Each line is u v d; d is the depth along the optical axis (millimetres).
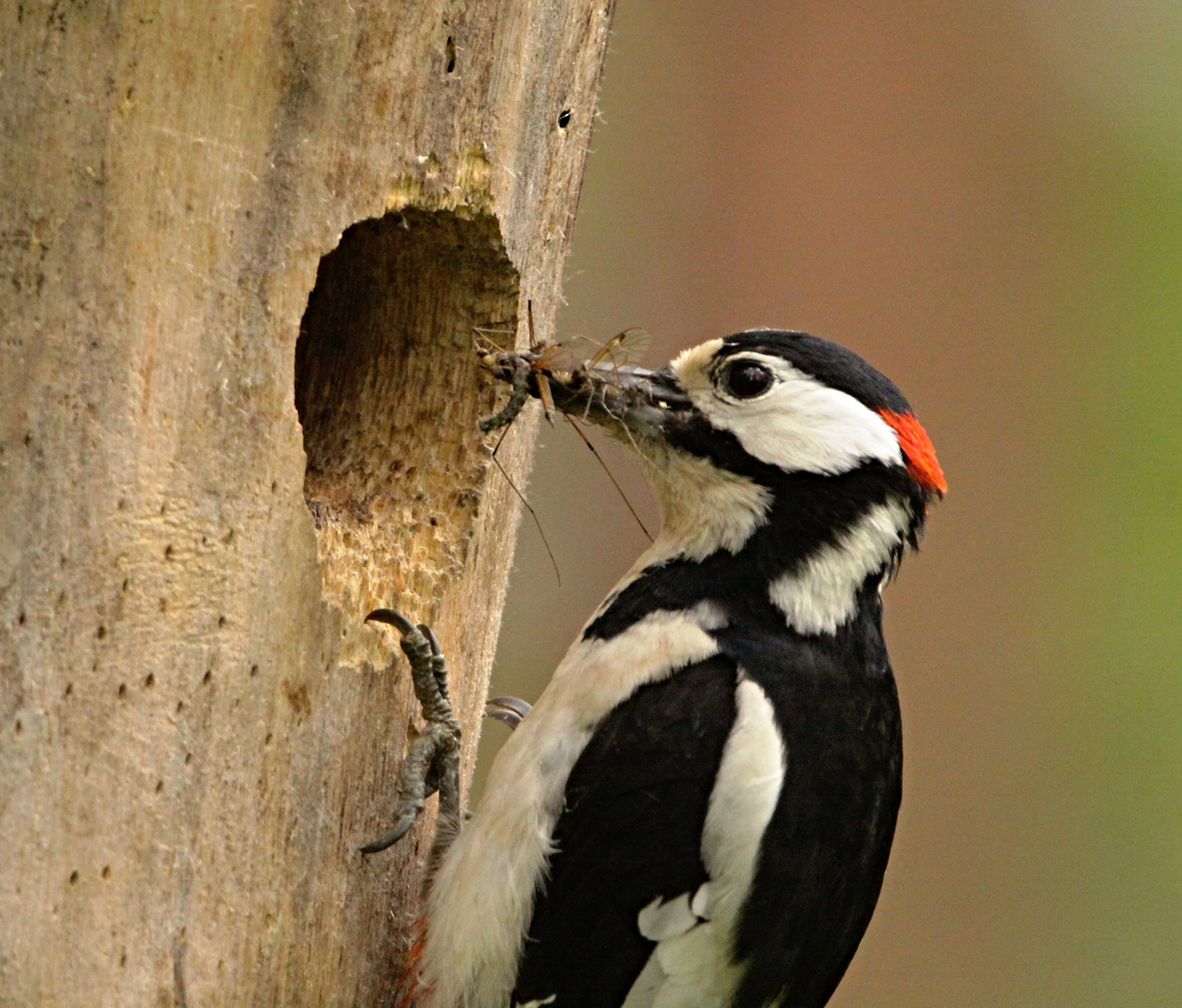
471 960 7777
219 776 7062
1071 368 17250
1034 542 17297
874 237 16781
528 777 7953
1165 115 17391
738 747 7957
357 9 7191
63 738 6598
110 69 6613
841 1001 16828
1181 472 17156
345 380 8477
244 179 6969
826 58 16766
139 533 6766
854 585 8570
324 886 7535
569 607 15562
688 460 8578
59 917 6602
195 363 6891
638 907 7883
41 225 6523
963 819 16859
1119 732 16844
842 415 8547
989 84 17016
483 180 7840
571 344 8570
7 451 6469
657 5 16781
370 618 7754
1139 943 16391
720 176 16672
